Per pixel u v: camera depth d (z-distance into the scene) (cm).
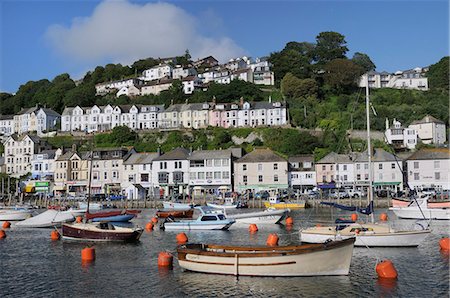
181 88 15700
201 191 9606
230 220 4691
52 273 2805
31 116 14788
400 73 17425
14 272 2842
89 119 14288
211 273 2645
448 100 13738
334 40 16762
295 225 5109
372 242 3347
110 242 3922
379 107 13025
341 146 10888
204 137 11938
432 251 3284
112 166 10350
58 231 4528
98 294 2339
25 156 11900
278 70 16225
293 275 2530
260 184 9406
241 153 10188
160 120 13600
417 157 9069
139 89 16550
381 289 2341
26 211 6222
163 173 9844
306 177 9581
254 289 2345
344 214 6425
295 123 12681
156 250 3550
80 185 10481
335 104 13800
